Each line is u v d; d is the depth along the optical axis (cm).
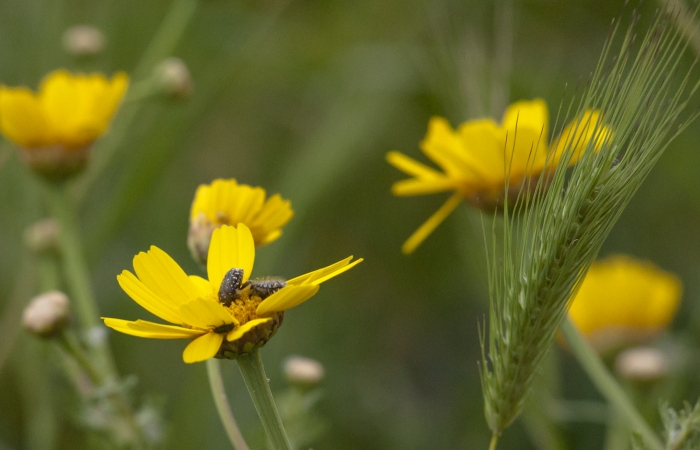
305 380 65
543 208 52
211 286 54
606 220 52
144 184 84
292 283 52
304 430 65
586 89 52
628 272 71
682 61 79
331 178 93
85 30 92
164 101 82
